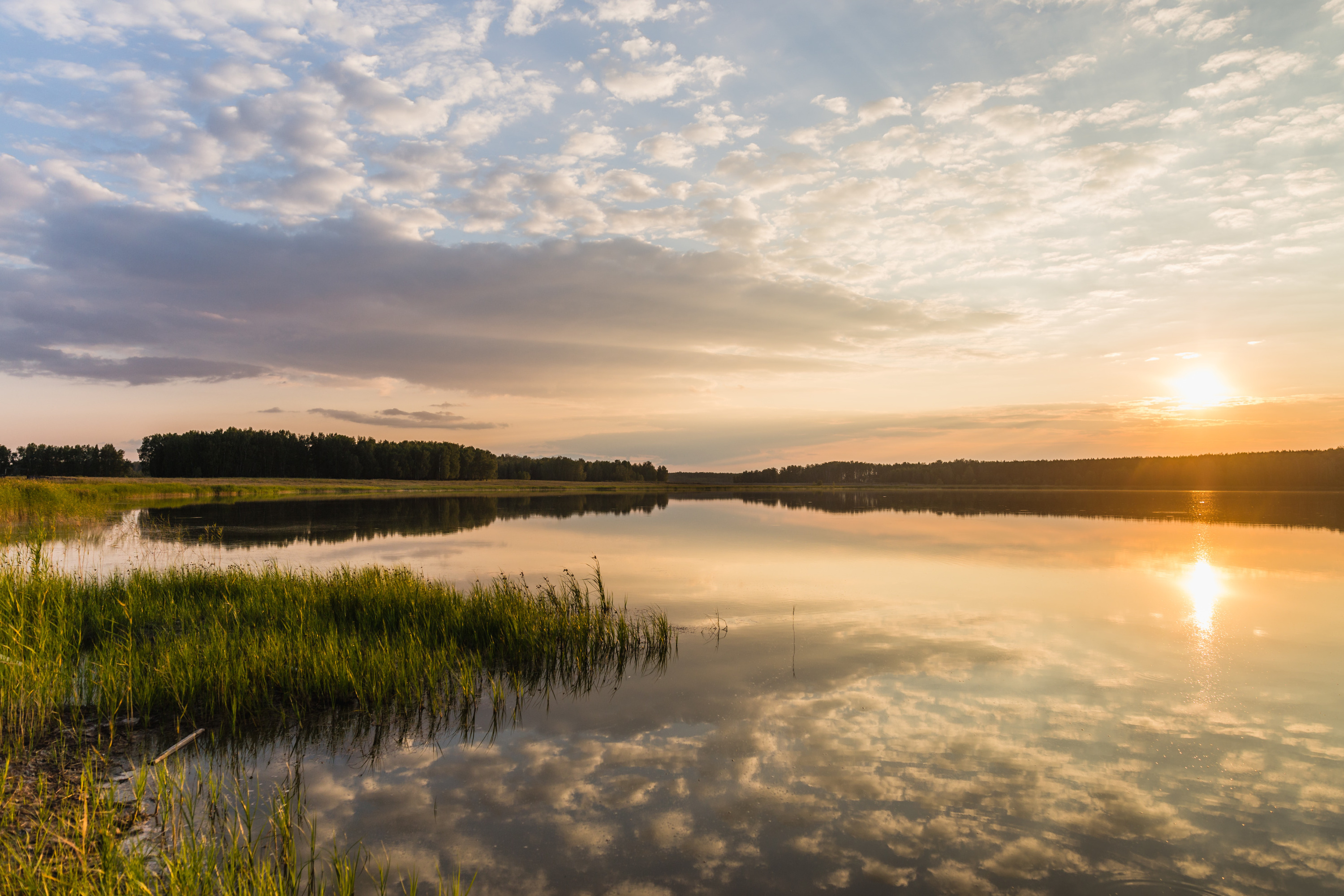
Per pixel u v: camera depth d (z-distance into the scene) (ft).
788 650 36.22
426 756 22.74
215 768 21.34
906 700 28.68
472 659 33.09
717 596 51.75
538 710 27.22
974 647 36.96
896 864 16.99
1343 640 38.40
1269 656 35.14
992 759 22.88
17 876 13.53
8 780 18.74
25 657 26.58
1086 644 37.63
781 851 17.49
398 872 16.25
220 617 36.47
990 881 16.33
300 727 24.79
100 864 14.64
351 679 27.48
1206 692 29.68
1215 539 94.22
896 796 20.39
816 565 68.59
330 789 20.31
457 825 18.43
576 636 35.63
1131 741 24.43
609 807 19.57
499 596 40.88
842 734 24.93
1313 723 26.09
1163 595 52.19
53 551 67.46
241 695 26.12
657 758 22.91
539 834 18.07
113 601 37.96
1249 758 23.06
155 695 25.55
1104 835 18.34
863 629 40.96
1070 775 21.76
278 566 53.62
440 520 131.13
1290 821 19.11
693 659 34.58
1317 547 83.97
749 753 23.31
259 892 13.92
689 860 17.06
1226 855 17.46
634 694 29.25
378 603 38.99
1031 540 93.97
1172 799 20.30
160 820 17.52
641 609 46.70
